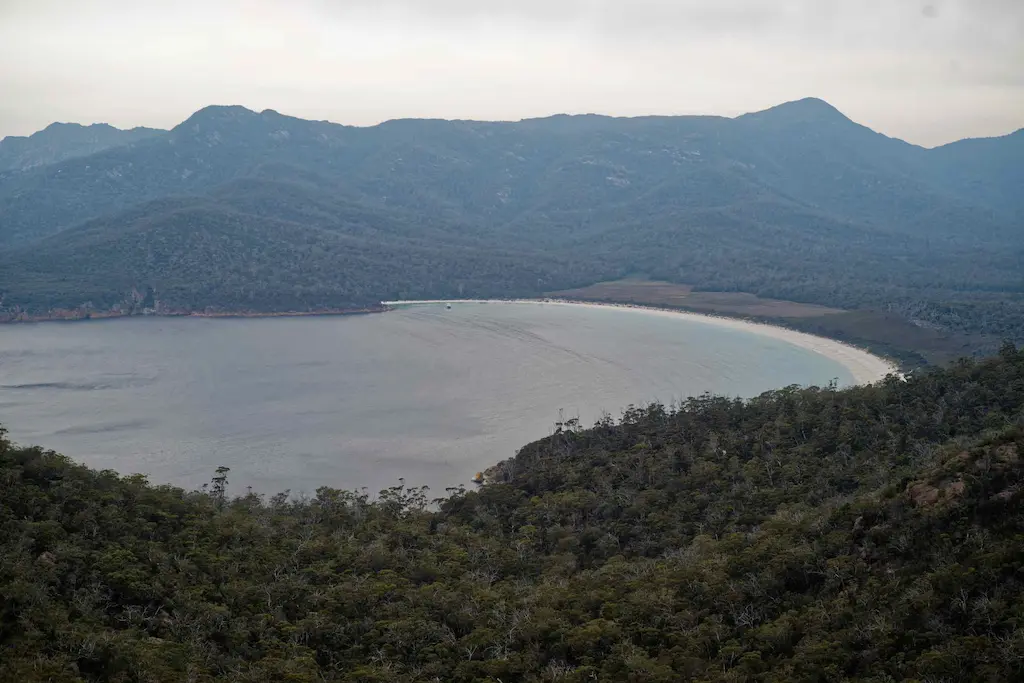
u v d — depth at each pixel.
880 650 62.12
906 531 74.69
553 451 171.75
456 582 92.69
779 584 77.19
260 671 69.44
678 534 108.88
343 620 82.06
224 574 89.38
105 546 86.88
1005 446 78.56
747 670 65.12
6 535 82.25
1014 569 64.31
